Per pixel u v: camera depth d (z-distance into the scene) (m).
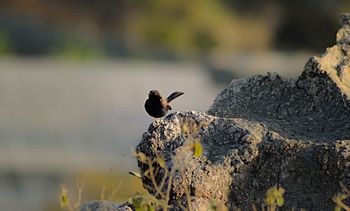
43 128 37.03
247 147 8.82
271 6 80.69
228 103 9.86
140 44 71.00
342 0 80.69
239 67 67.69
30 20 69.56
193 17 75.94
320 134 9.04
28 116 40.41
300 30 80.81
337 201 7.99
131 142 36.38
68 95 45.72
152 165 8.98
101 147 33.62
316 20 80.56
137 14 75.44
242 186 8.77
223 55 73.38
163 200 8.38
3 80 45.22
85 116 41.56
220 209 8.52
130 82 52.22
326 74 9.43
